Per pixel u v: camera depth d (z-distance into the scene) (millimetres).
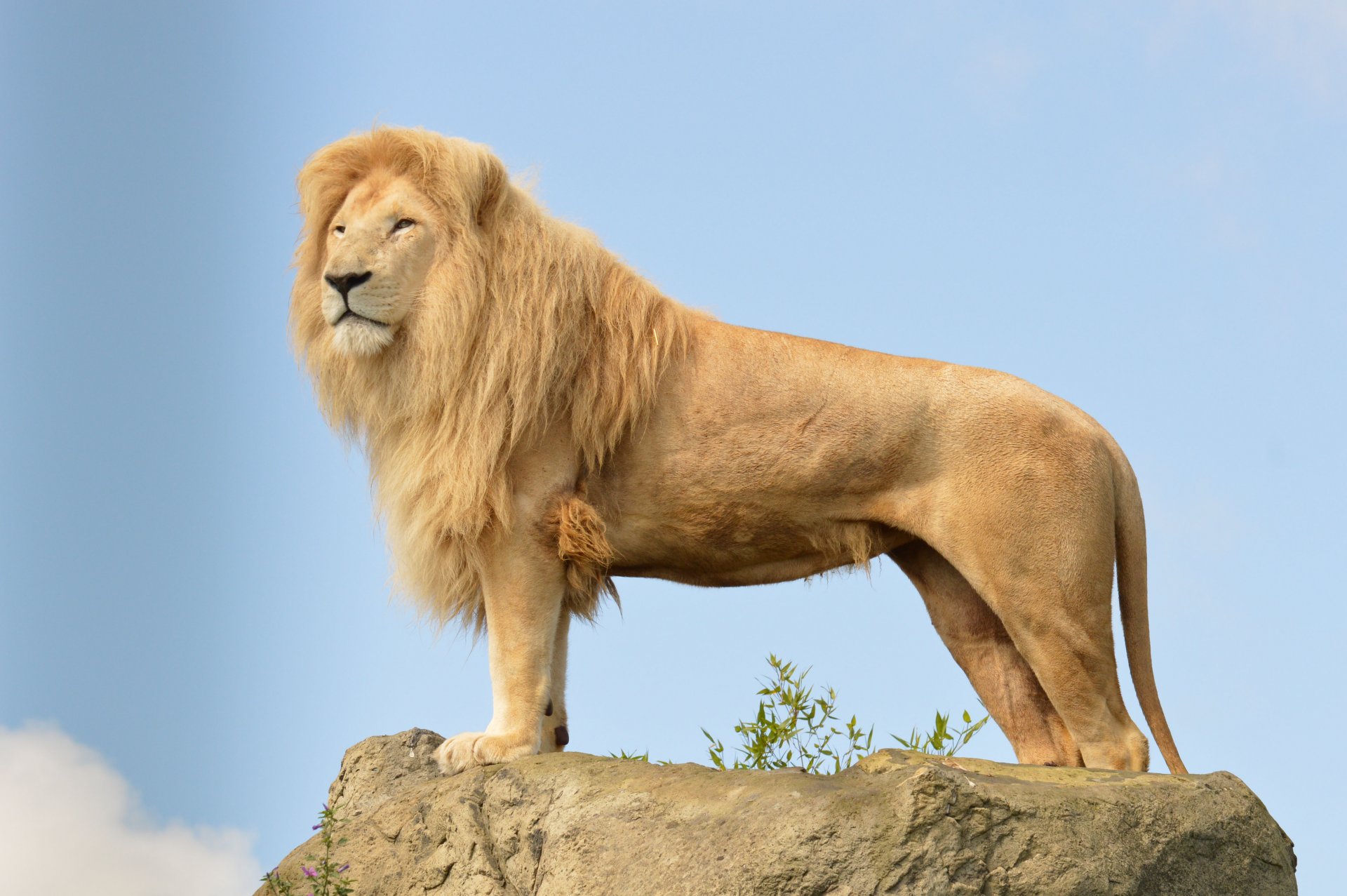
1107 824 12562
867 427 15516
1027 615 15312
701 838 12523
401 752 15984
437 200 15430
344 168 15898
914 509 15648
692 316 16281
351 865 14555
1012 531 15281
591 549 15039
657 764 13852
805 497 15625
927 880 11781
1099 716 15336
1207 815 13188
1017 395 15695
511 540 15039
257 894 15070
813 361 15828
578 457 15406
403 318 15250
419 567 15430
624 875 12641
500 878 13734
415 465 15234
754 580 16438
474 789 14289
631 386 15375
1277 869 13531
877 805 12094
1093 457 15609
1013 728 16781
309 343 16125
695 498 15617
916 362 15984
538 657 15000
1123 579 16172
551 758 14297
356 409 15930
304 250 16188
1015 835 12148
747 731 15875
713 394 15641
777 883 11898
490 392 14969
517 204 15750
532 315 15203
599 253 16031
